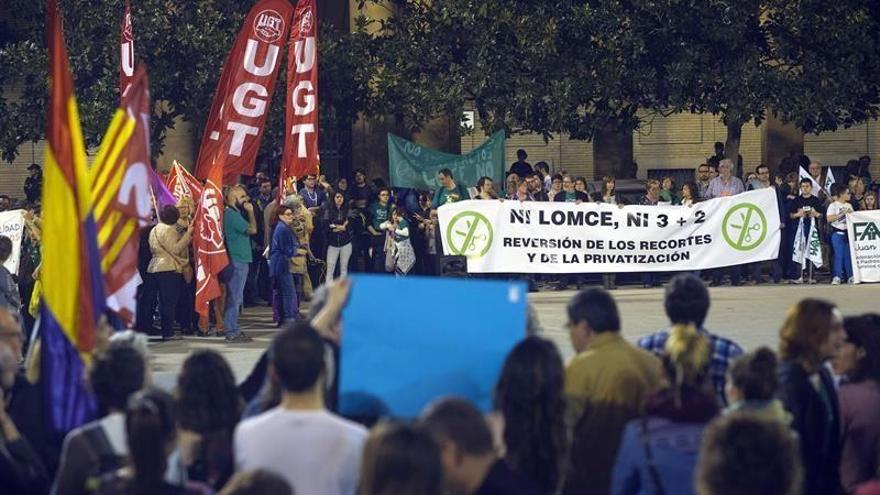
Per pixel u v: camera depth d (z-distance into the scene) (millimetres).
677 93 34562
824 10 34906
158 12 34000
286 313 27234
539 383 7691
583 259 32375
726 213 32625
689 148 43219
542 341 7859
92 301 9906
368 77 35594
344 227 31734
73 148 9961
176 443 7445
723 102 34844
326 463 7426
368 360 8070
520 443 7691
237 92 28344
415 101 35000
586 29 34438
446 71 35625
